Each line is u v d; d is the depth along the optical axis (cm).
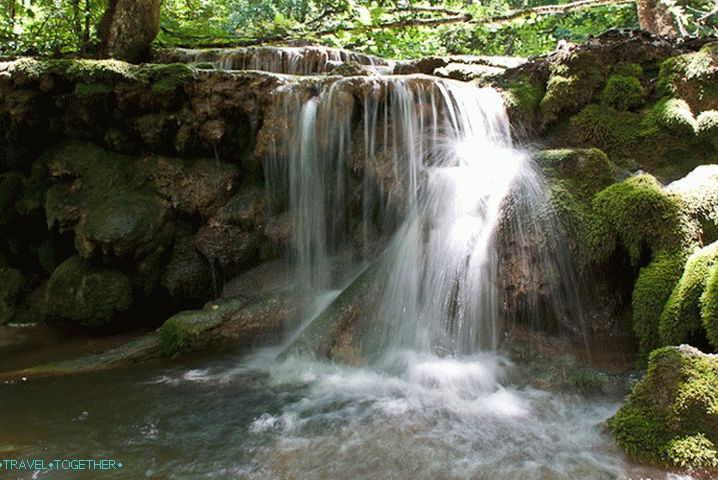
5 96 478
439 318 378
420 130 460
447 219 406
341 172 475
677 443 233
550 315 362
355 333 380
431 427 280
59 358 413
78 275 465
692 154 438
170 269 487
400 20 831
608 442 254
